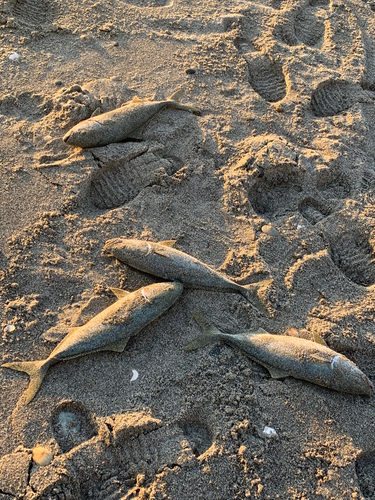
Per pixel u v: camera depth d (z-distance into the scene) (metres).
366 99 1.61
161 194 1.37
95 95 1.49
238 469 1.06
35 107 1.48
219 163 1.43
